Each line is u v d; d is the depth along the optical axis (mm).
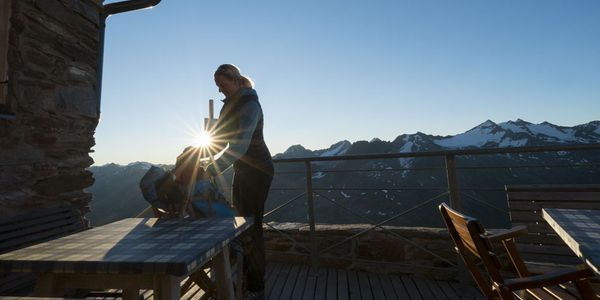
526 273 1538
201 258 979
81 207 2715
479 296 2506
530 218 2402
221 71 2014
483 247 1246
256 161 1977
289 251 3398
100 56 3057
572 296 1538
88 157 2854
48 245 1101
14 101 2203
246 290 1978
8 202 2137
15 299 718
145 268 887
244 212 1973
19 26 2264
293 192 101188
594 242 1188
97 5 3049
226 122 1892
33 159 2328
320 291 2639
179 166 1604
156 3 3105
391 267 3023
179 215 1573
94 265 908
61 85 2598
